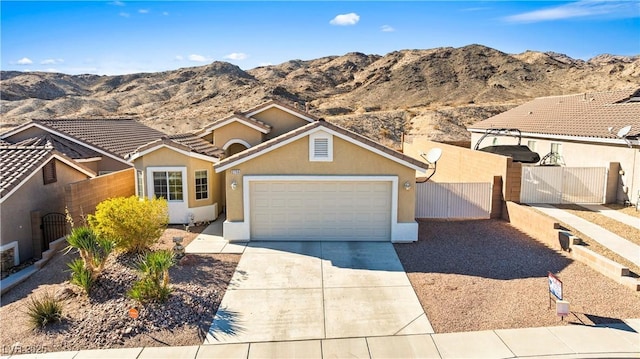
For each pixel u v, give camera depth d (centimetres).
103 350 854
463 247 1422
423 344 865
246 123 2002
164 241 1506
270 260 1327
